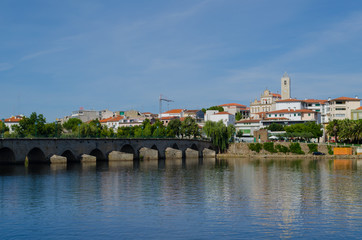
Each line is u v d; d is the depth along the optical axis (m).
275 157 173.12
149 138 155.38
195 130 199.88
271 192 71.06
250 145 181.25
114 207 57.75
